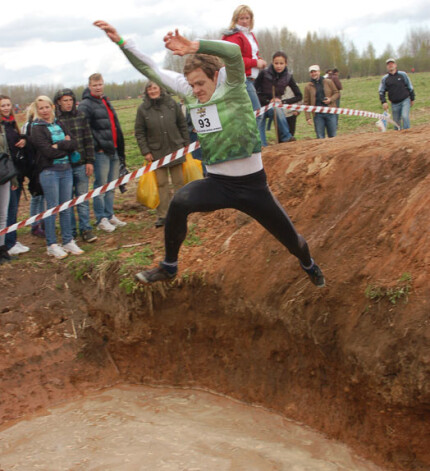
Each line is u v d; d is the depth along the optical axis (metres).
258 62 7.39
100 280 6.27
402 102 11.86
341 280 4.90
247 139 3.78
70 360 6.11
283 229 4.07
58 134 6.54
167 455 4.82
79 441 5.15
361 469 4.39
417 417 4.20
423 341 4.10
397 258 4.69
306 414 5.04
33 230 7.69
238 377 5.67
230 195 3.91
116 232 7.41
